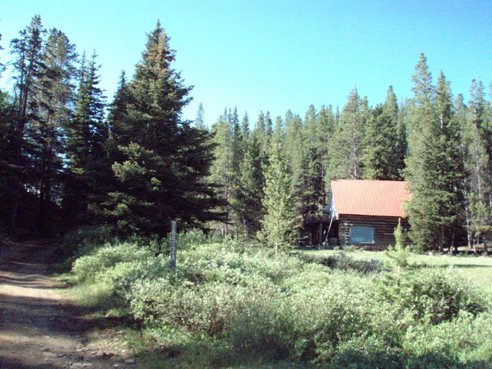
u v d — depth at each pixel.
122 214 22.75
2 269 17.41
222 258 14.27
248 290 8.73
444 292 9.37
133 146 23.23
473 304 9.43
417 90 43.94
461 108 59.03
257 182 49.09
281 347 6.82
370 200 40.22
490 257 31.08
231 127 87.75
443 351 6.68
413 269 9.85
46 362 6.71
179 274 10.62
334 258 20.42
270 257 19.36
